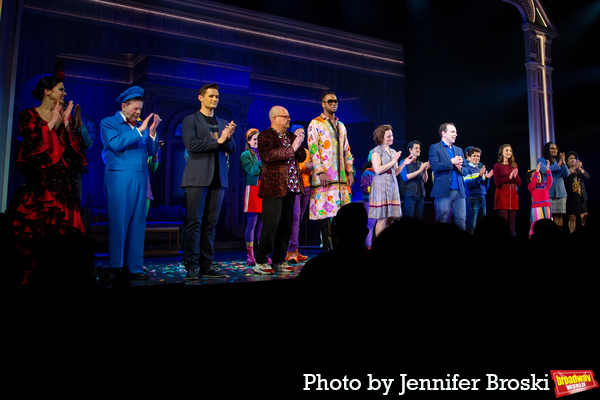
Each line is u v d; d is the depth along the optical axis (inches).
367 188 211.2
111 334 60.5
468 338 21.7
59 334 48.0
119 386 52.7
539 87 294.4
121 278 75.5
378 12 333.1
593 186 311.9
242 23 298.5
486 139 302.8
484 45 303.0
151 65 366.6
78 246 63.4
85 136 122.6
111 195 125.6
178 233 277.0
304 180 196.4
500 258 63.8
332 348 44.6
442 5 322.3
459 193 200.1
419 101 342.6
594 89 323.0
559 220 268.1
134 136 126.3
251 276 128.2
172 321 95.3
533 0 298.8
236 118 390.0
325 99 162.4
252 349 68.8
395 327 21.4
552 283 59.9
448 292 20.6
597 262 61.9
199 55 284.2
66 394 46.3
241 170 386.3
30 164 107.5
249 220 179.3
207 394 54.0
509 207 227.5
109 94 400.8
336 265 67.7
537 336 45.5
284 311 113.0
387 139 173.3
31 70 237.5
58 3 243.6
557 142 299.4
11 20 128.3
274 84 435.5
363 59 340.2
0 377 43.6
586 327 50.3
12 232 50.6
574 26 317.4
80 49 249.4
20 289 50.6
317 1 311.1
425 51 339.0
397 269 21.0
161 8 272.8
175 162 382.6
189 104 385.4
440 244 21.0
